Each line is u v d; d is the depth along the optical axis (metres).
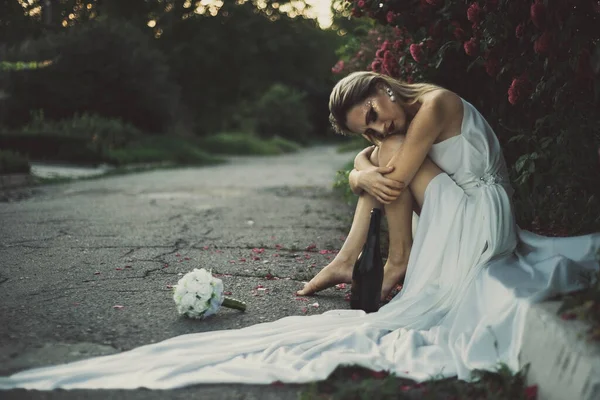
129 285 3.61
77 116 19.58
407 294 2.85
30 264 4.18
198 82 29.62
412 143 2.90
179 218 6.64
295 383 2.24
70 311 3.06
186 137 27.39
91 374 2.28
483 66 4.32
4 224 6.07
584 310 2.00
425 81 4.59
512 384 2.09
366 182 3.01
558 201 4.27
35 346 2.57
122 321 2.92
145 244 5.01
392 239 3.14
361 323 2.74
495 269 2.61
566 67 3.50
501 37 3.72
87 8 18.61
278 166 17.95
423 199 3.01
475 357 2.29
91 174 13.07
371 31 6.51
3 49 20.45
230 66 30.30
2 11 14.33
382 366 2.30
